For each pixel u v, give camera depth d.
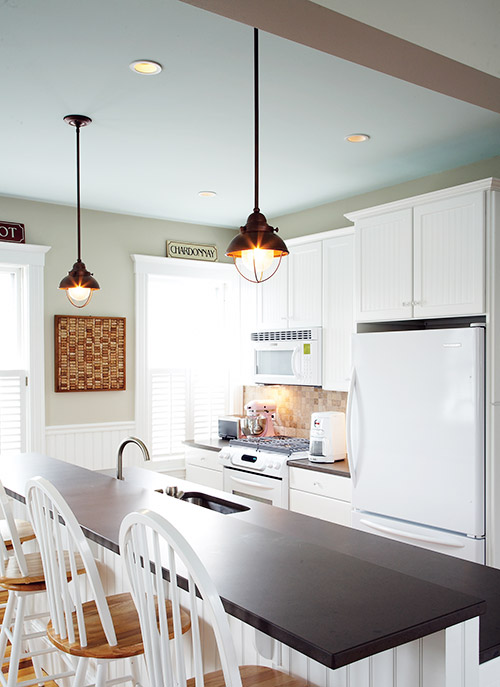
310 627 1.22
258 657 1.75
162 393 5.14
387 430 3.42
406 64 1.81
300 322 4.63
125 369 4.89
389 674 1.38
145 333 5.00
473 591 1.75
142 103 2.76
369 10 1.58
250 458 4.43
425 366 3.24
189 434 5.35
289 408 5.09
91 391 4.74
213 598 1.20
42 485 1.79
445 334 3.15
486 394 3.04
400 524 3.34
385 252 3.59
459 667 1.31
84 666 1.88
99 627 1.85
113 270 4.86
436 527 3.19
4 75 2.47
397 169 3.80
